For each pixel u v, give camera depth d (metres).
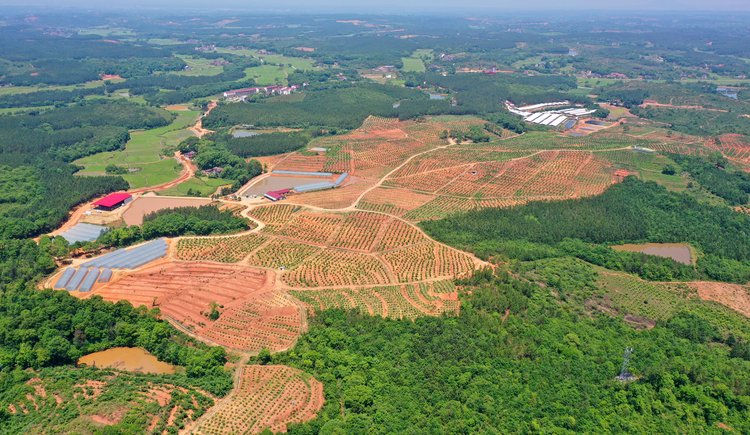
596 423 137.50
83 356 168.75
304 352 167.25
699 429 137.12
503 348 166.50
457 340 169.88
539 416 139.75
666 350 169.38
